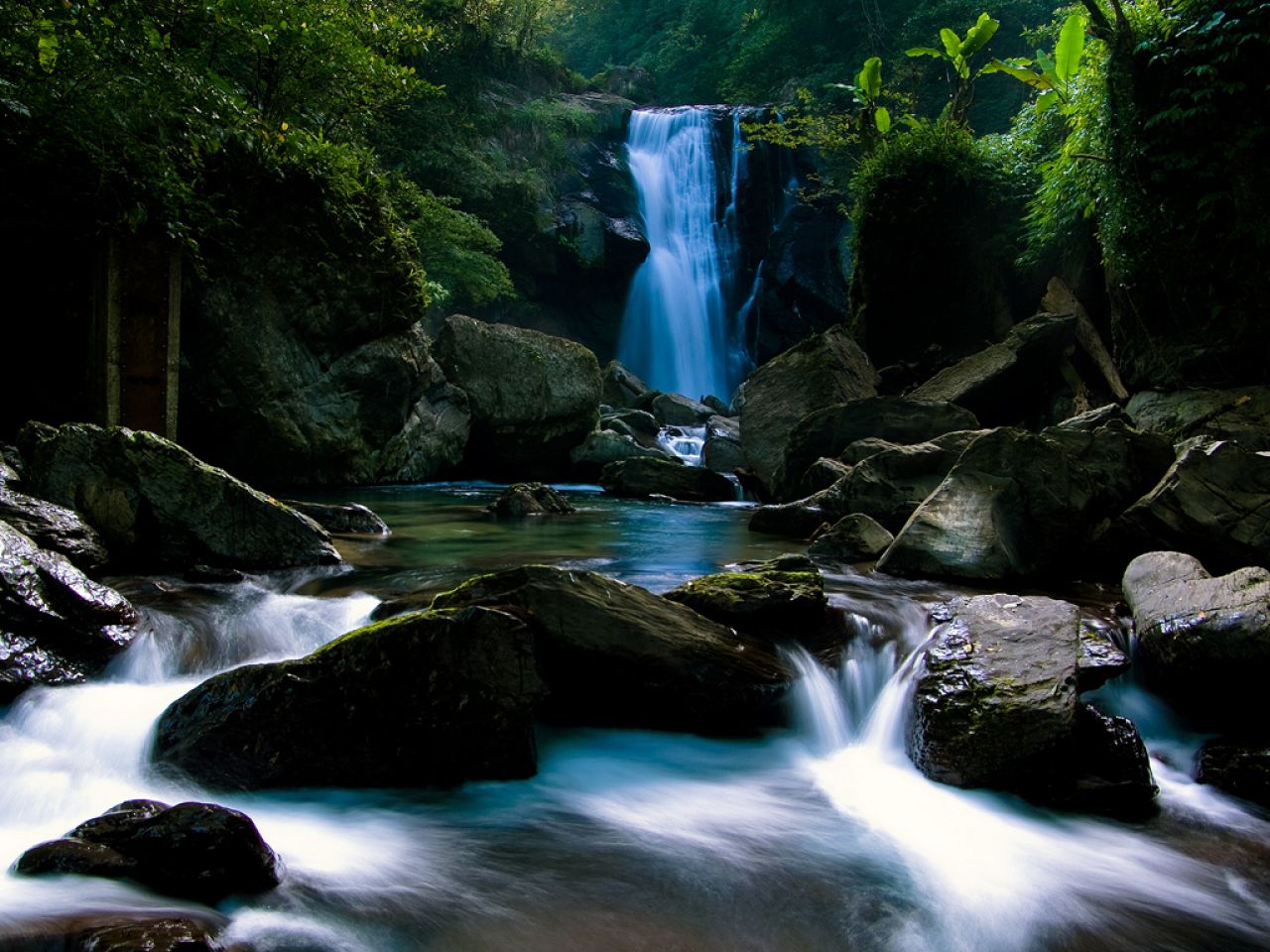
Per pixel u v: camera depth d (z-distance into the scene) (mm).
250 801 3664
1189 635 4434
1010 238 14141
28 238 9344
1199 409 10000
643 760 4281
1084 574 6617
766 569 5594
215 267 10766
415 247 13867
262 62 11047
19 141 8273
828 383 12250
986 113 24859
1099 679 4516
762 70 31344
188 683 4492
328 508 8188
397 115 21953
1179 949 2969
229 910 2830
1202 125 10031
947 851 3535
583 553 7250
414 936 2812
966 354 14242
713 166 26938
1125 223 10633
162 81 8453
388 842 3434
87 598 4457
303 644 4934
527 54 28094
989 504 6551
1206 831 3721
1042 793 3875
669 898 3131
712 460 14672
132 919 2609
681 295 25922
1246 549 5852
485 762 3912
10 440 9758
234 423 11320
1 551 4320
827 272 25531
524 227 23938
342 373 12398
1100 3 11586
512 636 4008
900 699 4508
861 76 16891
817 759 4402
